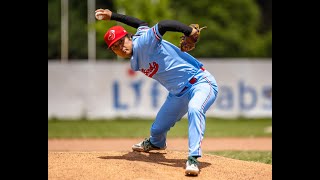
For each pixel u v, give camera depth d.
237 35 150.88
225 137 51.06
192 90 25.55
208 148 41.25
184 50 24.41
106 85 72.12
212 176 24.70
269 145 43.72
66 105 72.50
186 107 26.56
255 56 152.50
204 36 148.62
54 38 157.12
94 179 23.11
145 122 68.12
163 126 27.09
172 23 23.91
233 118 72.06
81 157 26.84
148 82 71.44
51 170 24.23
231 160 28.55
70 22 158.62
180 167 25.86
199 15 151.38
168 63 25.09
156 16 96.19
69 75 72.25
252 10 157.25
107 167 24.78
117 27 25.03
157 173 24.41
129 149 41.47
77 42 157.75
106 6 161.12
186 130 57.81
